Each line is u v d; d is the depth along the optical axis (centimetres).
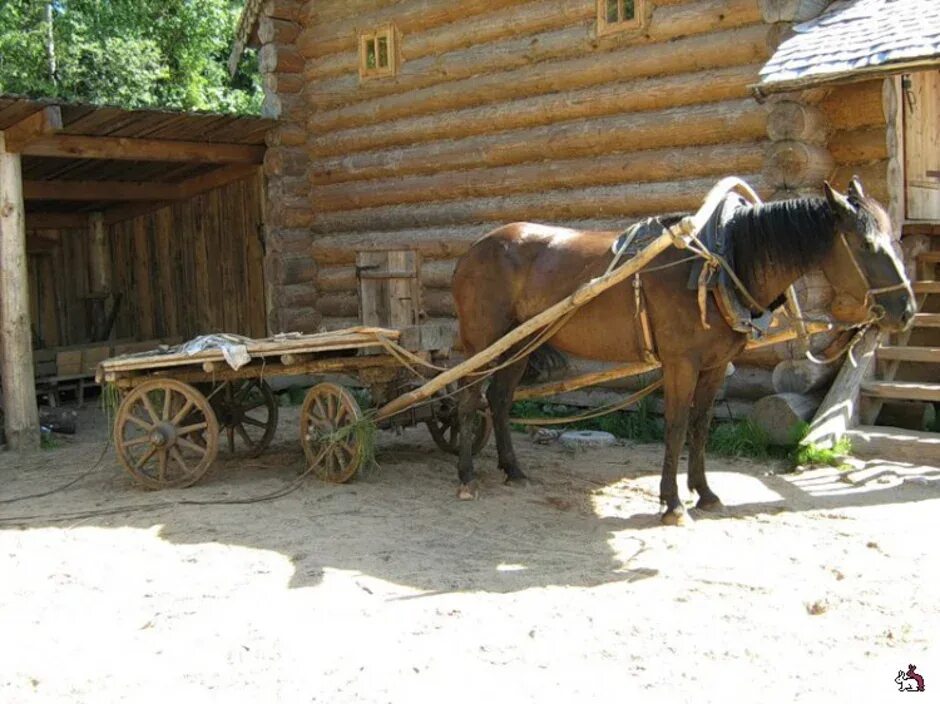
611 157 1010
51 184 1359
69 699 415
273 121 1300
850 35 796
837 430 802
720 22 913
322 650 452
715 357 639
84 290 1670
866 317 609
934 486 704
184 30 2428
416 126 1202
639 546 596
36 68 2208
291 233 1349
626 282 650
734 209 626
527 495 738
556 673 418
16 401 1041
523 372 768
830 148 873
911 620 461
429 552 603
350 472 775
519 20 1080
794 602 488
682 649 437
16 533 683
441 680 416
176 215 1533
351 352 816
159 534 666
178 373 809
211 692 416
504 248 734
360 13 1264
